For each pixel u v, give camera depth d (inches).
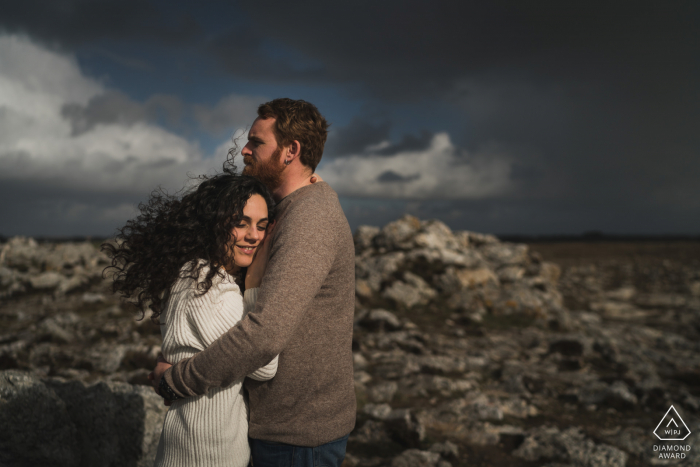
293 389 71.0
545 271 665.0
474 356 332.5
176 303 69.2
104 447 127.2
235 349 60.1
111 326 350.0
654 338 496.1
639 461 191.9
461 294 503.5
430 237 618.2
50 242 759.1
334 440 73.9
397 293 485.1
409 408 232.4
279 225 71.4
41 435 113.5
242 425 73.0
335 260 72.7
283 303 61.9
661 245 2522.1
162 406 137.4
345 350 76.6
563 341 380.5
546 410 246.7
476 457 187.3
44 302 466.6
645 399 267.7
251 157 79.7
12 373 116.3
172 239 70.5
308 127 76.1
